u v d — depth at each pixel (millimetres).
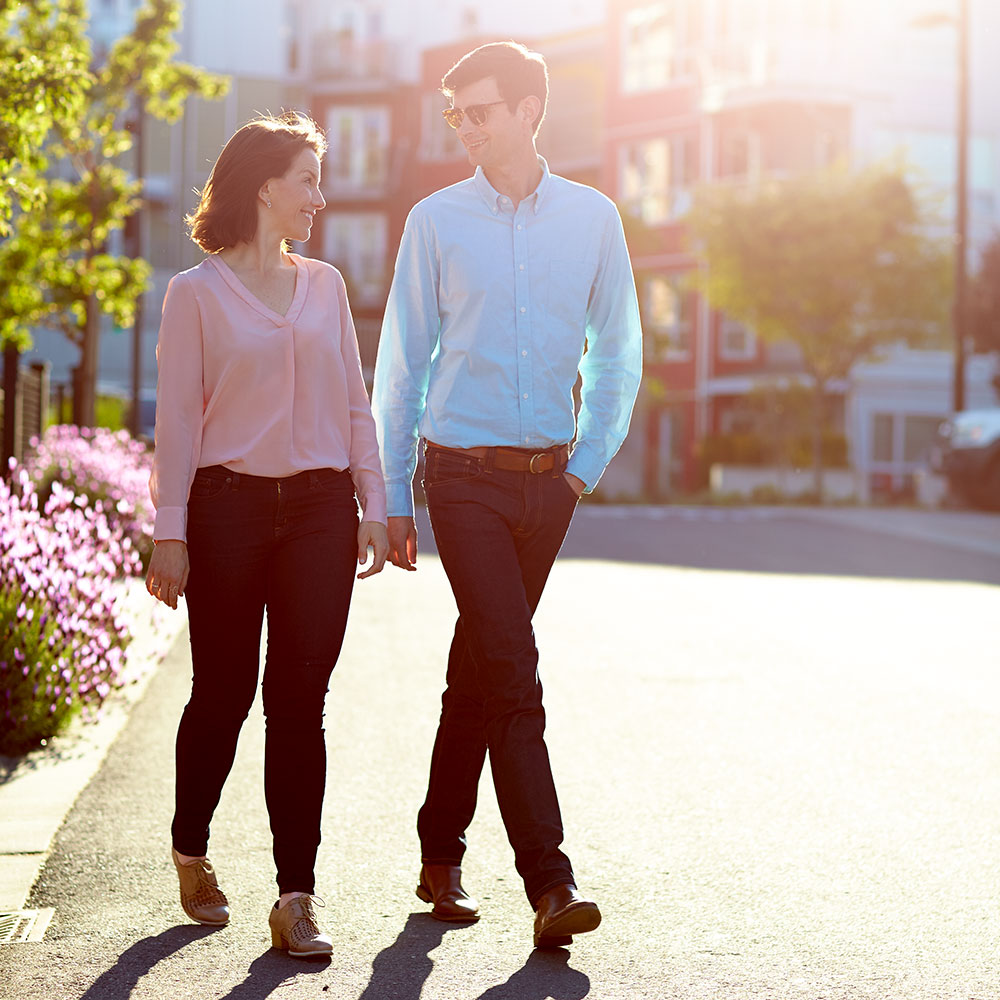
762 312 37406
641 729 8047
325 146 4699
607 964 4371
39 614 7578
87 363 20922
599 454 4898
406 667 9992
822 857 5566
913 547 22438
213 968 4305
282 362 4523
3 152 7402
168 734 7652
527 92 4707
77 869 5328
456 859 4867
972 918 4840
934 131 46531
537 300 4719
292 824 4500
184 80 21500
